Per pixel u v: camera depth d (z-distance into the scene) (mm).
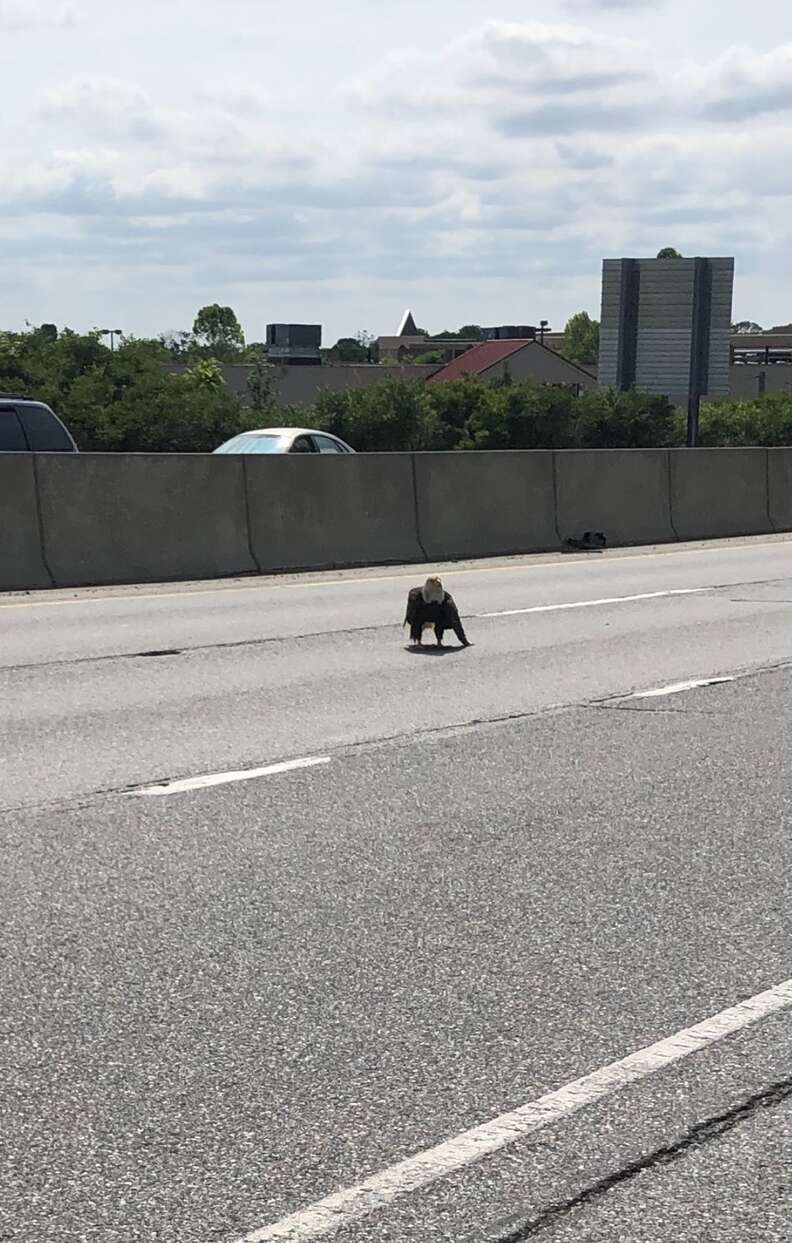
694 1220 3594
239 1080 4359
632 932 5738
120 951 5441
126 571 18312
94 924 5734
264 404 85750
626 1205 3660
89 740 9195
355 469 21266
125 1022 4789
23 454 17469
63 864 6523
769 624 15008
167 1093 4270
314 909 5953
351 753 8883
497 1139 4000
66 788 7945
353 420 72438
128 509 18453
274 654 12781
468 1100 4238
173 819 7320
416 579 19203
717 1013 4922
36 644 13141
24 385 66500
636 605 16578
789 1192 3729
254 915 5867
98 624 14469
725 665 12383
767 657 12836
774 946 5602
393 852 6789
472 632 14305
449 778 8281
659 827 7297
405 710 10305
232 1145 3955
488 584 18688
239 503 19719
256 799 7746
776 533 28500
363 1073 4418
